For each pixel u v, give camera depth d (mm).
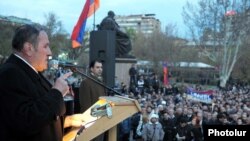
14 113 2117
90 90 5398
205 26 43250
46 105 2195
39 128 2162
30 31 2371
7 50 24750
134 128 11453
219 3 41875
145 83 25719
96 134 2848
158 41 62969
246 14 41219
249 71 51750
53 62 2682
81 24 11219
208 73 55281
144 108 12406
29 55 2373
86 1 11219
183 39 61844
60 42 37969
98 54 9758
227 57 44281
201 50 46688
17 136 2170
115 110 2916
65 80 2391
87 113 2998
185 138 11117
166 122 11461
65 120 2822
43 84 2420
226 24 42219
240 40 42875
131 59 17203
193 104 16016
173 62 58188
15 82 2195
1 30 28547
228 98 21828
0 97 2170
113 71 9820
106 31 9688
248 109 14227
